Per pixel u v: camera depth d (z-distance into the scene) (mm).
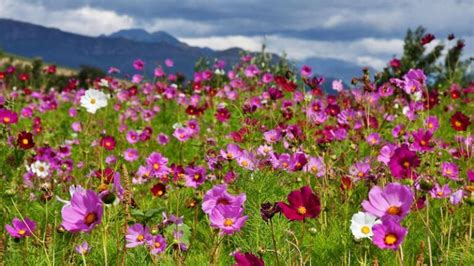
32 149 4121
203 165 4215
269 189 3178
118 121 6785
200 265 2795
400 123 4688
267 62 8242
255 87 7109
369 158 3650
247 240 3000
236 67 8430
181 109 7250
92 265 2801
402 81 3879
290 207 2467
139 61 8664
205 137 4945
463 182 3418
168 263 2740
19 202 3426
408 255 2877
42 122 6609
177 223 2846
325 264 2902
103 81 7234
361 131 4406
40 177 3734
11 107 4816
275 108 5695
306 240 2979
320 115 4156
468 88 7047
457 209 3143
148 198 3547
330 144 3756
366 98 4570
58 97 9023
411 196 2271
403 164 2658
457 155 3842
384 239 2236
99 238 2920
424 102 4672
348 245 2941
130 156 4555
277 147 4238
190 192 3576
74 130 5852
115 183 2521
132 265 2766
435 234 3051
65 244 2926
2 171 3893
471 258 2771
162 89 7797
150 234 2748
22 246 2957
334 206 3303
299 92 5367
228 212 2473
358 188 3479
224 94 7090
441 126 5645
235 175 3436
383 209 2283
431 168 3385
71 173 4145
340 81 5906
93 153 4754
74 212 2287
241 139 4047
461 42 7234
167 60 8625
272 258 2828
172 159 4906
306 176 3588
